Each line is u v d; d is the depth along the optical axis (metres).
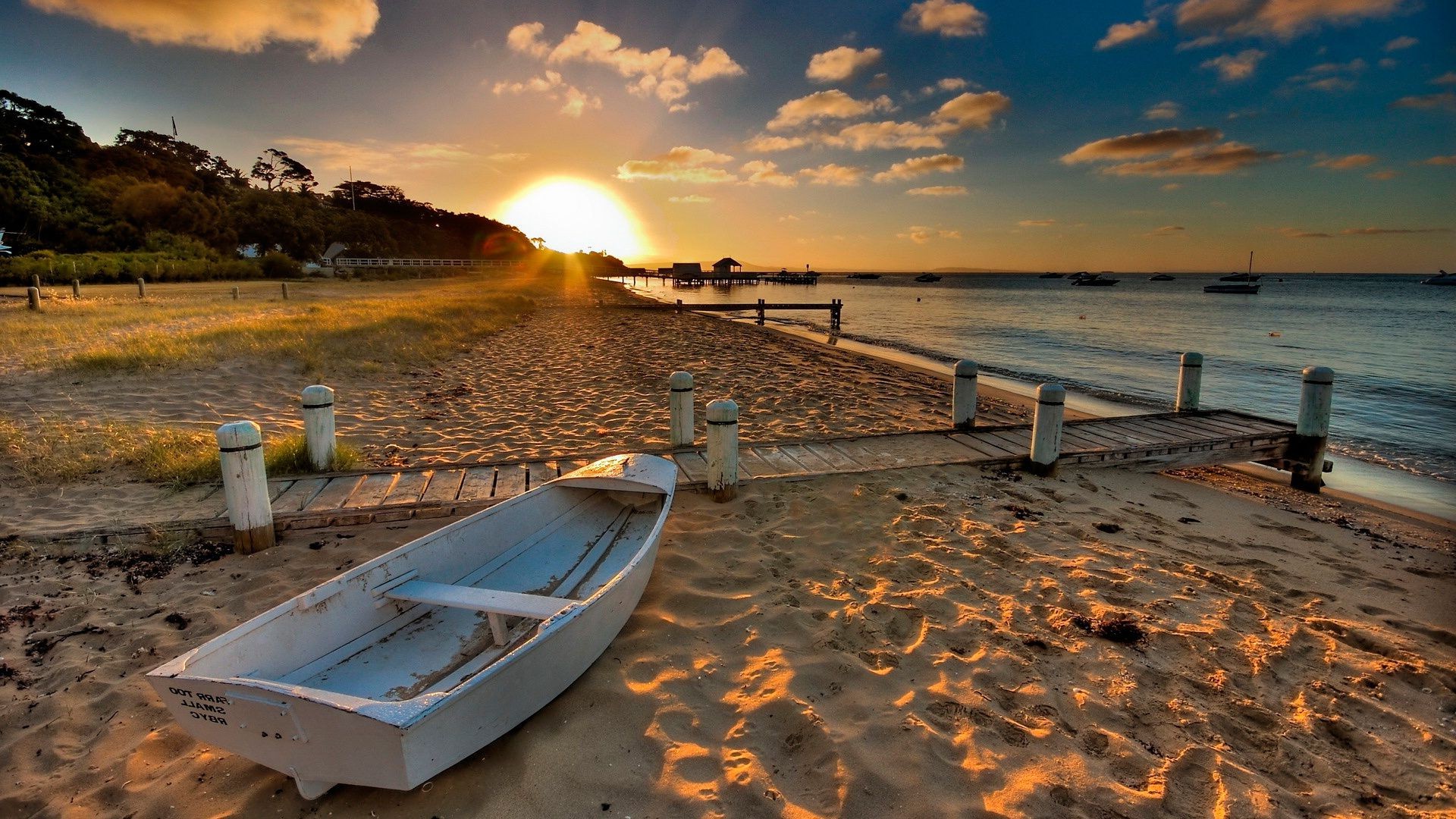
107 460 6.62
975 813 2.76
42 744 3.07
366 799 2.78
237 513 4.98
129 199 51.03
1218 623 4.30
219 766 2.98
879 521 5.82
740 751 3.10
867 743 3.14
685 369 14.85
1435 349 24.31
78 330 14.36
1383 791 2.96
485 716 2.85
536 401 10.82
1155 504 6.69
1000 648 3.95
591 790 2.85
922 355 22.06
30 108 59.88
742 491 6.41
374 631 3.52
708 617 4.25
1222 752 3.15
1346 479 8.80
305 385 10.75
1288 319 39.91
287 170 117.31
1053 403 7.02
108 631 3.96
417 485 6.14
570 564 4.57
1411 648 4.09
